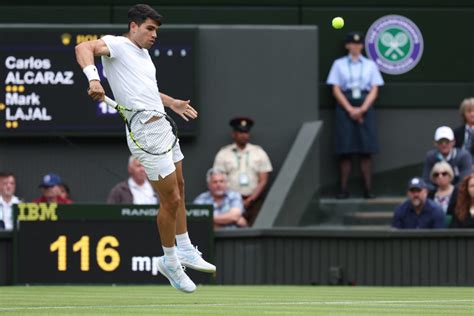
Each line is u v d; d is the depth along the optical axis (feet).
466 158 115.03
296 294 82.79
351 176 131.13
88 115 122.93
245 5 133.28
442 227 104.78
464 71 134.31
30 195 123.54
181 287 67.97
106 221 97.45
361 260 100.68
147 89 66.03
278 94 124.98
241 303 70.64
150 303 70.54
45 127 122.62
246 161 119.85
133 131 66.08
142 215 97.76
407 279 100.07
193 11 132.67
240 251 100.42
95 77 64.23
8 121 122.31
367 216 124.98
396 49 134.31
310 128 122.42
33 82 122.52
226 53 124.88
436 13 134.92
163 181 65.92
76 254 97.50
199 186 124.36
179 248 68.90
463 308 66.28
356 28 134.00
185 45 123.13
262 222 110.93
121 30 122.83
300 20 133.49
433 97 133.90
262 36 125.08
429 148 133.18
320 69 133.49
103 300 73.92
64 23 131.13
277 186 115.24
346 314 60.70
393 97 133.18
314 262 101.35
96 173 124.26
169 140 66.08
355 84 127.75
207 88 124.67
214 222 109.60
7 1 130.72
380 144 132.98
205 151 124.47
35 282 97.25
